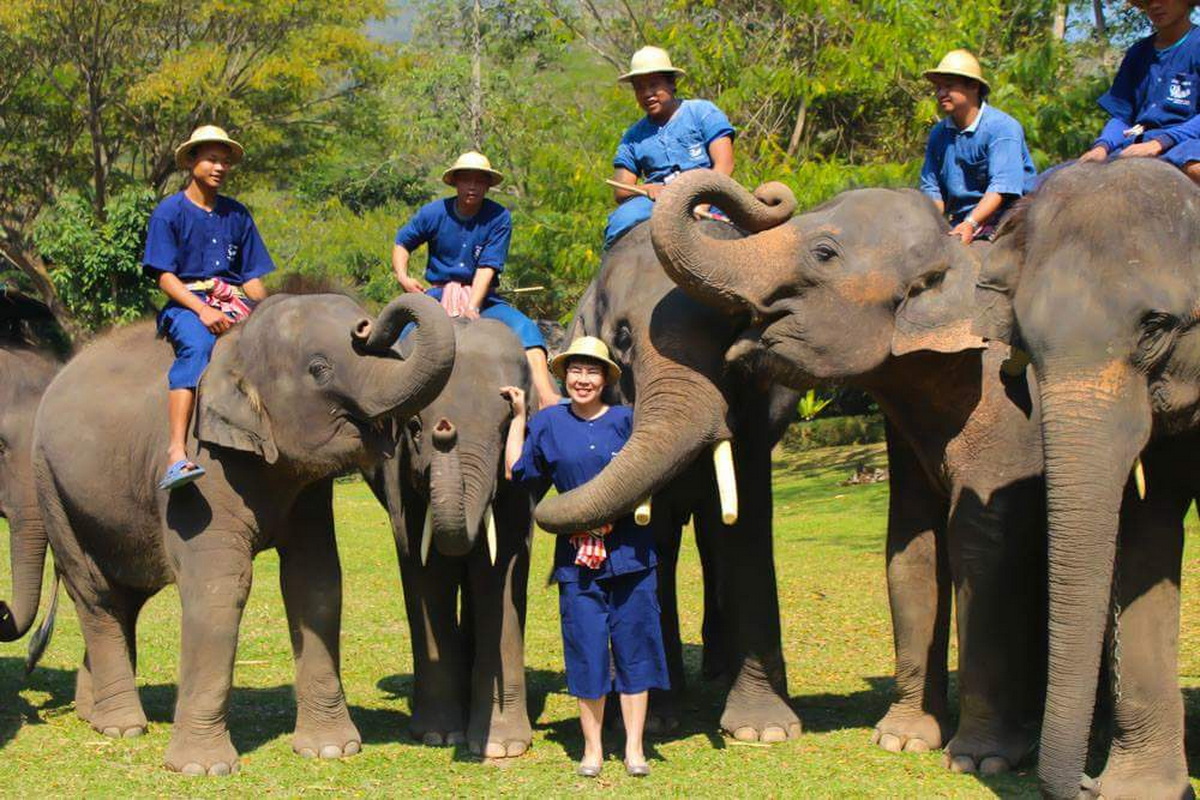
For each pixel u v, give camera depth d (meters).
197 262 6.58
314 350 5.84
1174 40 5.97
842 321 5.88
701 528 8.05
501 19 32.38
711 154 7.12
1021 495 5.96
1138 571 5.44
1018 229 5.05
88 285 25.69
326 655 6.30
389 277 28.52
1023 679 6.00
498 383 6.29
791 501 18.75
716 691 7.80
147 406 6.44
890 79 18.27
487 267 7.33
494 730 6.28
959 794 5.48
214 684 6.02
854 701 7.34
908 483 6.55
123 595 6.87
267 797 5.54
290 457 5.90
